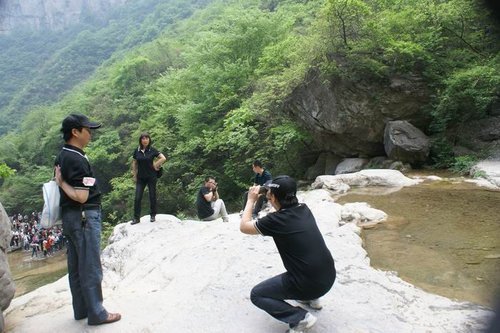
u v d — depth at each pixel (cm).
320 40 1233
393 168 1133
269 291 317
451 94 1089
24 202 3525
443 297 384
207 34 2047
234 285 411
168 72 3281
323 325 326
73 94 5553
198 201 733
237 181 1636
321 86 1271
